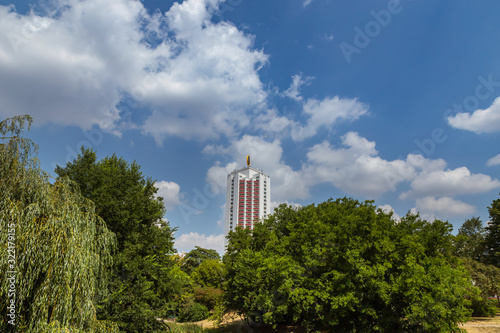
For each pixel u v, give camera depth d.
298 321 29.14
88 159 24.86
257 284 26.14
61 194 11.42
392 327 21.50
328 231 22.83
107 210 22.09
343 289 20.41
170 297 26.31
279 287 23.11
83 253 11.04
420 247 18.94
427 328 17.55
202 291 53.06
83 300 10.56
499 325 22.44
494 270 28.42
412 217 24.28
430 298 17.09
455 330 18.42
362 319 20.91
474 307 26.53
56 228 10.22
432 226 21.80
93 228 12.34
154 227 26.48
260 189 184.62
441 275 18.19
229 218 184.12
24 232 9.58
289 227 28.64
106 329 11.93
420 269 17.67
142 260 23.05
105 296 19.28
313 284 22.17
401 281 18.34
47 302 9.48
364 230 22.03
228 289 29.84
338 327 23.22
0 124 10.65
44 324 9.26
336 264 22.00
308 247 23.66
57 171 24.33
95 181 23.38
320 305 21.52
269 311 24.05
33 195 10.46
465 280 18.44
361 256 20.64
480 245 39.06
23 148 10.72
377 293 19.77
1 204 9.60
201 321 47.50
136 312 20.20
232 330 32.78
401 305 20.23
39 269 9.56
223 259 35.19
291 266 23.39
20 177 10.30
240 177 188.25
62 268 9.89
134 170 28.14
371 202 24.12
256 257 27.03
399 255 20.17
